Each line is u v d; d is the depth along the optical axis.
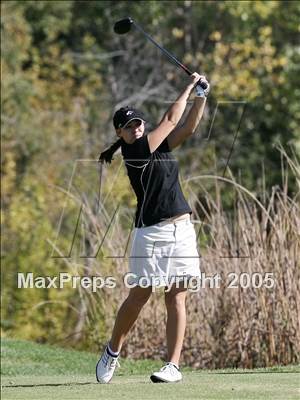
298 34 74.50
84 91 70.31
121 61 73.38
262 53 68.88
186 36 71.06
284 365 29.91
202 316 34.16
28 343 39.31
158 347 35.91
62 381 22.69
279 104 71.38
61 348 39.31
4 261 53.62
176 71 71.25
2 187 61.28
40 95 67.81
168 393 18.56
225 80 67.19
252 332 32.09
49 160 64.69
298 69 70.38
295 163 35.75
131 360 34.53
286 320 30.77
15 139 63.53
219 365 33.34
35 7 70.06
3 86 62.00
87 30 74.88
